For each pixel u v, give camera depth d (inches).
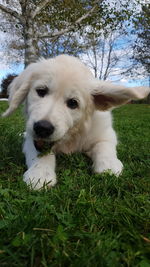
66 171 10.0
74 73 10.8
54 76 10.5
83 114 11.3
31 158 10.4
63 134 10.1
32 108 10.5
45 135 9.6
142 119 36.9
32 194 8.1
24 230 6.0
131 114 47.6
